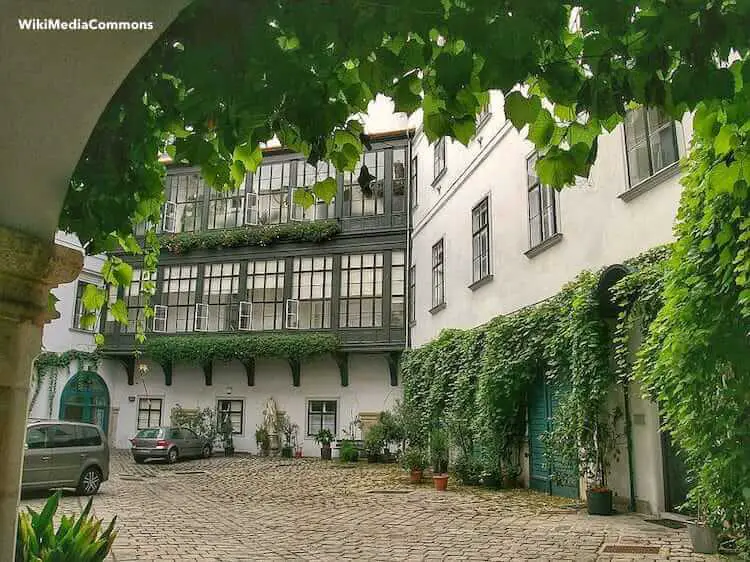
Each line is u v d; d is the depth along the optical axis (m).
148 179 3.58
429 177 19.98
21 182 2.03
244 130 3.09
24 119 2.02
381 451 21.14
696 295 5.82
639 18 2.72
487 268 14.55
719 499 5.72
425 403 16.62
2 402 1.98
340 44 2.77
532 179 12.57
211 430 24.41
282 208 25.47
